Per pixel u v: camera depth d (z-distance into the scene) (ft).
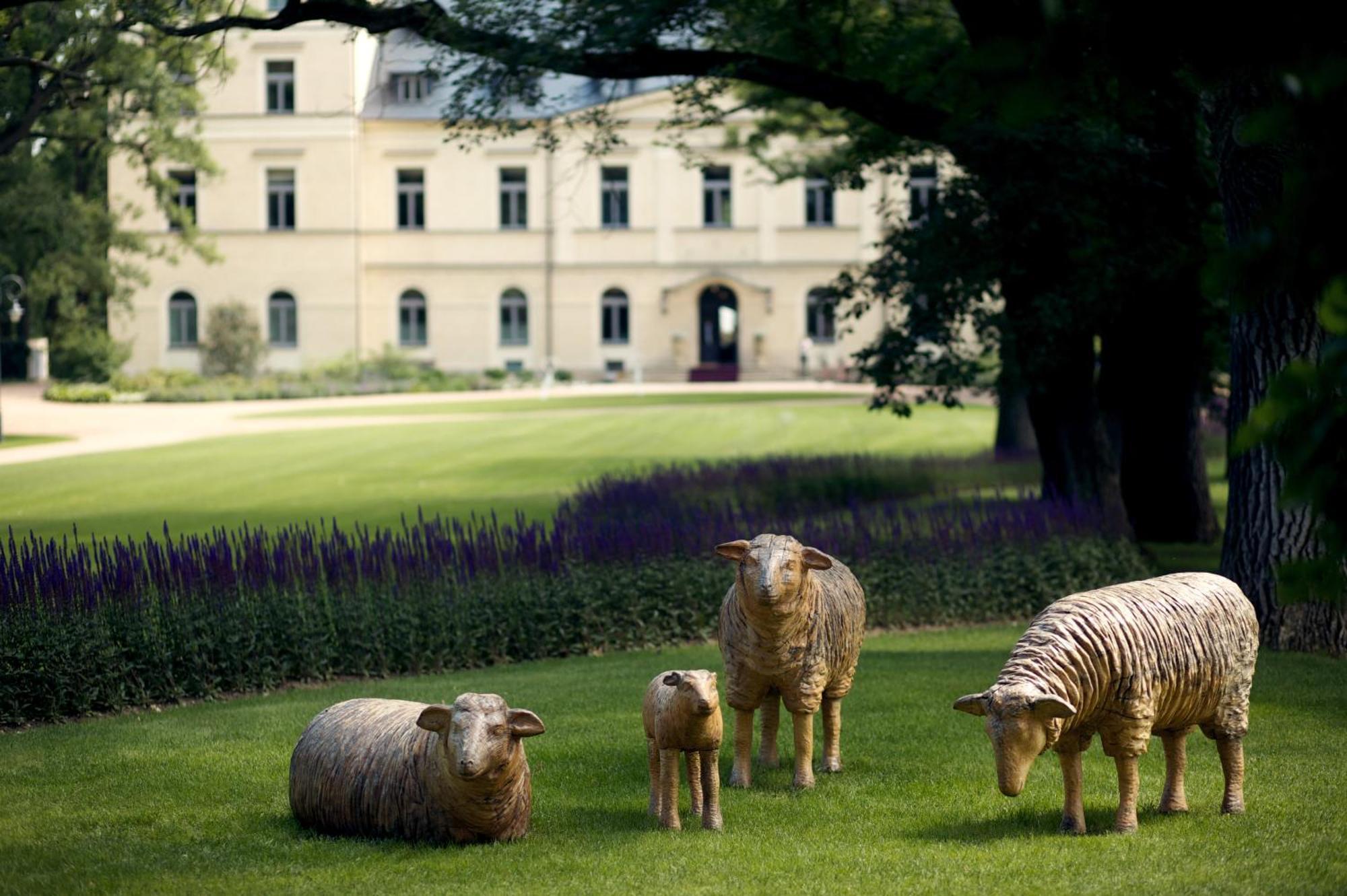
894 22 49.70
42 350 190.90
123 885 17.70
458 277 185.16
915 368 51.67
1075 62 9.40
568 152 183.42
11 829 20.57
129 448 105.70
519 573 39.96
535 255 185.06
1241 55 9.55
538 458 94.94
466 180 184.55
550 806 21.89
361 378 173.58
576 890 17.28
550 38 45.21
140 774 23.90
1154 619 18.93
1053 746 18.78
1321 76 8.38
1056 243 47.91
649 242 184.55
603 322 186.91
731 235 184.24
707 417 126.52
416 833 19.62
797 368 184.14
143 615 32.27
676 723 20.03
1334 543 9.18
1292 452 8.90
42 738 27.25
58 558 32.42
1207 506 61.98
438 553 39.70
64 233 124.06
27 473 88.33
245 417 137.39
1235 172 32.50
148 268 181.06
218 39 158.10
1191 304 56.18
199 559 35.53
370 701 21.30
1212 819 20.13
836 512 57.16
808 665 22.56
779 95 57.31
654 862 18.53
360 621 35.96
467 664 37.37
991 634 41.60
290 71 180.86
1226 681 19.67
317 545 39.78
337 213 181.98
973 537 45.80
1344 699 28.63
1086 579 45.06
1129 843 18.86
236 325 176.96
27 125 79.56
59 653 29.91
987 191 46.83
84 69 72.08
